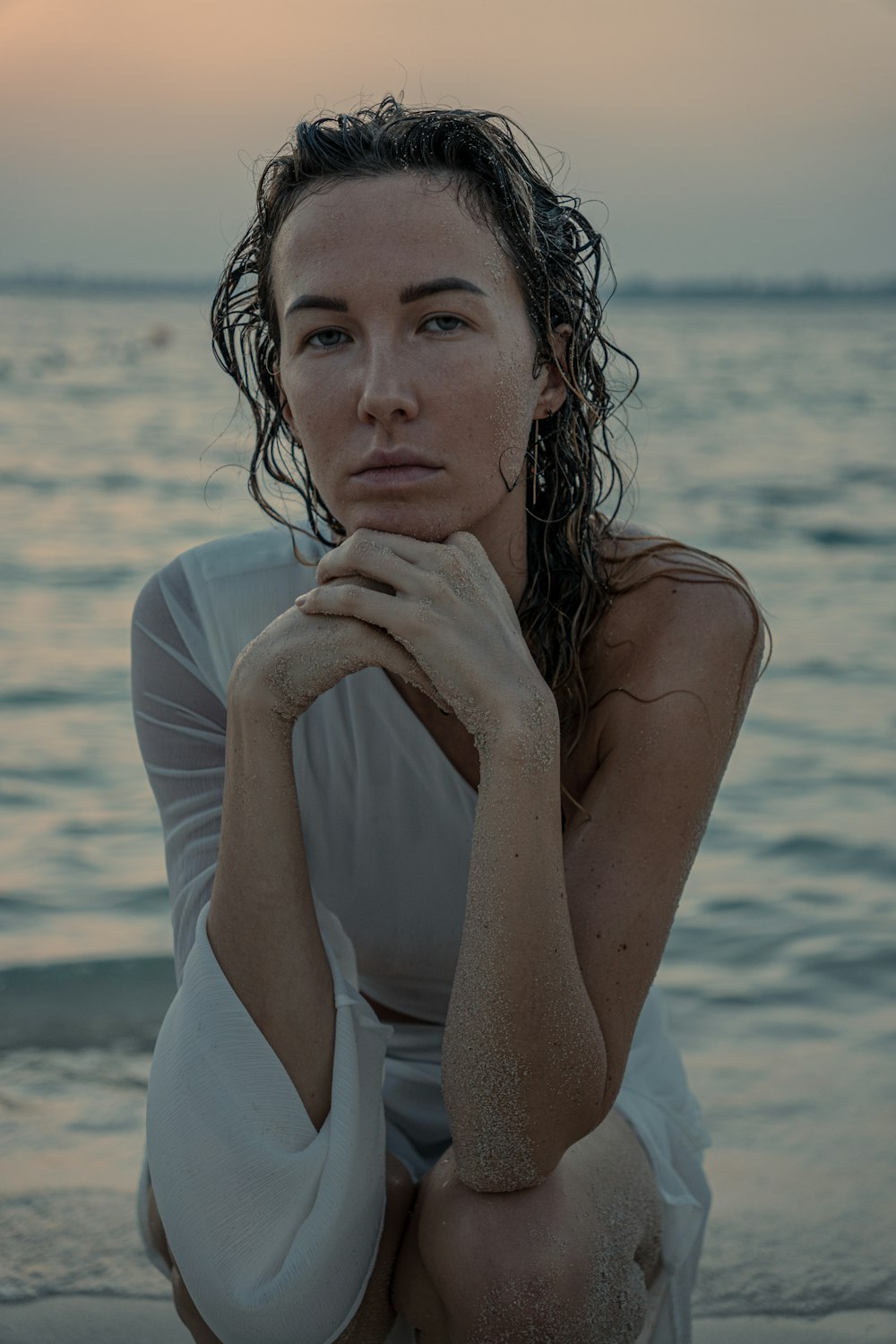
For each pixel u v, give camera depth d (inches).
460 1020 64.5
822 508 554.3
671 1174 77.2
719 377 1380.4
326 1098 69.0
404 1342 74.0
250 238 76.5
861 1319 87.4
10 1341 84.0
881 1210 100.3
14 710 253.4
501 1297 62.4
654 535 78.7
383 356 65.1
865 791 213.2
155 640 81.2
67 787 212.4
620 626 75.2
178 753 80.5
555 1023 63.7
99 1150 110.3
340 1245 66.1
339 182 66.5
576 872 70.3
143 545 434.3
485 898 64.1
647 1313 74.5
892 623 339.9
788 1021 135.9
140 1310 88.4
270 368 77.0
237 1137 66.5
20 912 163.9
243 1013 68.2
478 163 67.4
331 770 78.0
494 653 65.5
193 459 668.1
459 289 65.0
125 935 157.6
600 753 75.2
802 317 3772.1
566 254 73.8
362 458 66.3
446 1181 67.4
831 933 158.6
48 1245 95.3
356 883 80.0
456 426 65.8
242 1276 66.6
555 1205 64.7
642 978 69.4
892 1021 135.5
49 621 325.1
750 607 75.6
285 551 80.6
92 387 1143.6
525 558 75.0
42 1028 135.3
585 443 75.0
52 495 548.1
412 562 66.9
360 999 71.7
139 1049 131.5
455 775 76.7
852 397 1144.8
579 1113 65.0
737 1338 85.3
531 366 69.3
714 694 72.9
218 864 70.4
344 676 74.1
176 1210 67.5
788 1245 95.7
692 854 72.7
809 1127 113.3
